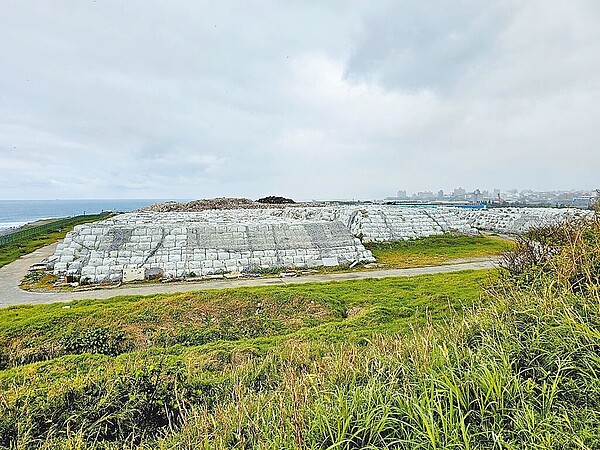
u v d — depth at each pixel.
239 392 5.72
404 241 24.67
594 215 9.52
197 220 25.25
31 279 17.69
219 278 17.94
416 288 13.80
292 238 21.12
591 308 5.03
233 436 4.51
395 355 5.45
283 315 11.94
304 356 7.29
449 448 3.37
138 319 11.41
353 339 8.45
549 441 3.29
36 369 7.81
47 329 10.71
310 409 4.35
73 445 4.96
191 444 4.55
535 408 3.83
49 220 58.28
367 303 12.34
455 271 17.64
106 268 17.88
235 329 11.11
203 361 7.96
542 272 7.62
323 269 19.36
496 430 3.63
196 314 11.80
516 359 4.55
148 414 5.91
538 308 5.47
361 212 26.84
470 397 4.06
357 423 3.88
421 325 9.27
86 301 13.44
